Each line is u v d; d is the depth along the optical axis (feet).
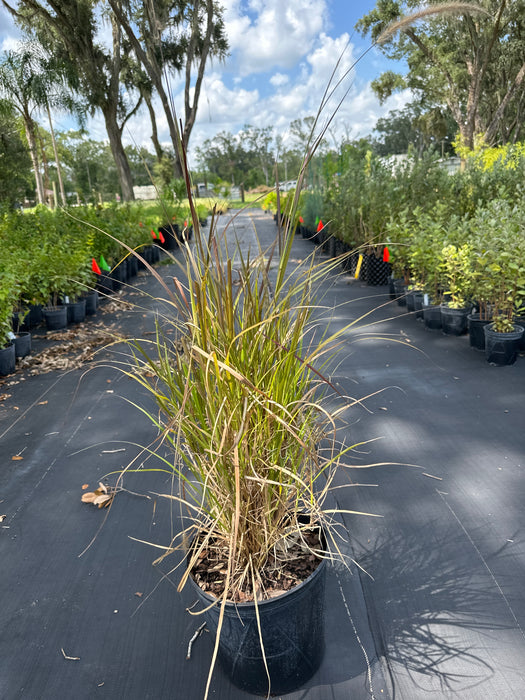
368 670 4.98
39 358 15.53
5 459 9.75
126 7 50.44
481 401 10.84
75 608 6.06
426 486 7.97
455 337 15.17
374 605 5.74
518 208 15.12
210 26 66.59
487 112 100.94
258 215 74.08
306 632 4.62
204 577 4.66
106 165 178.50
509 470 8.25
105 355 15.57
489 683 4.79
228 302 4.14
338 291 22.38
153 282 27.35
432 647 5.19
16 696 5.03
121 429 10.73
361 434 9.75
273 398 4.39
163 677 5.11
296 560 4.81
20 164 86.84
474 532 6.85
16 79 60.59
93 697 4.96
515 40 75.31
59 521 7.77
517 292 12.12
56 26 68.44
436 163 22.48
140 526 7.52
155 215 43.47
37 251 19.77
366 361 13.64
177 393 4.62
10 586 6.48
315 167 38.29
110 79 77.77
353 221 25.35
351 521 7.23
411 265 17.44
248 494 4.40
